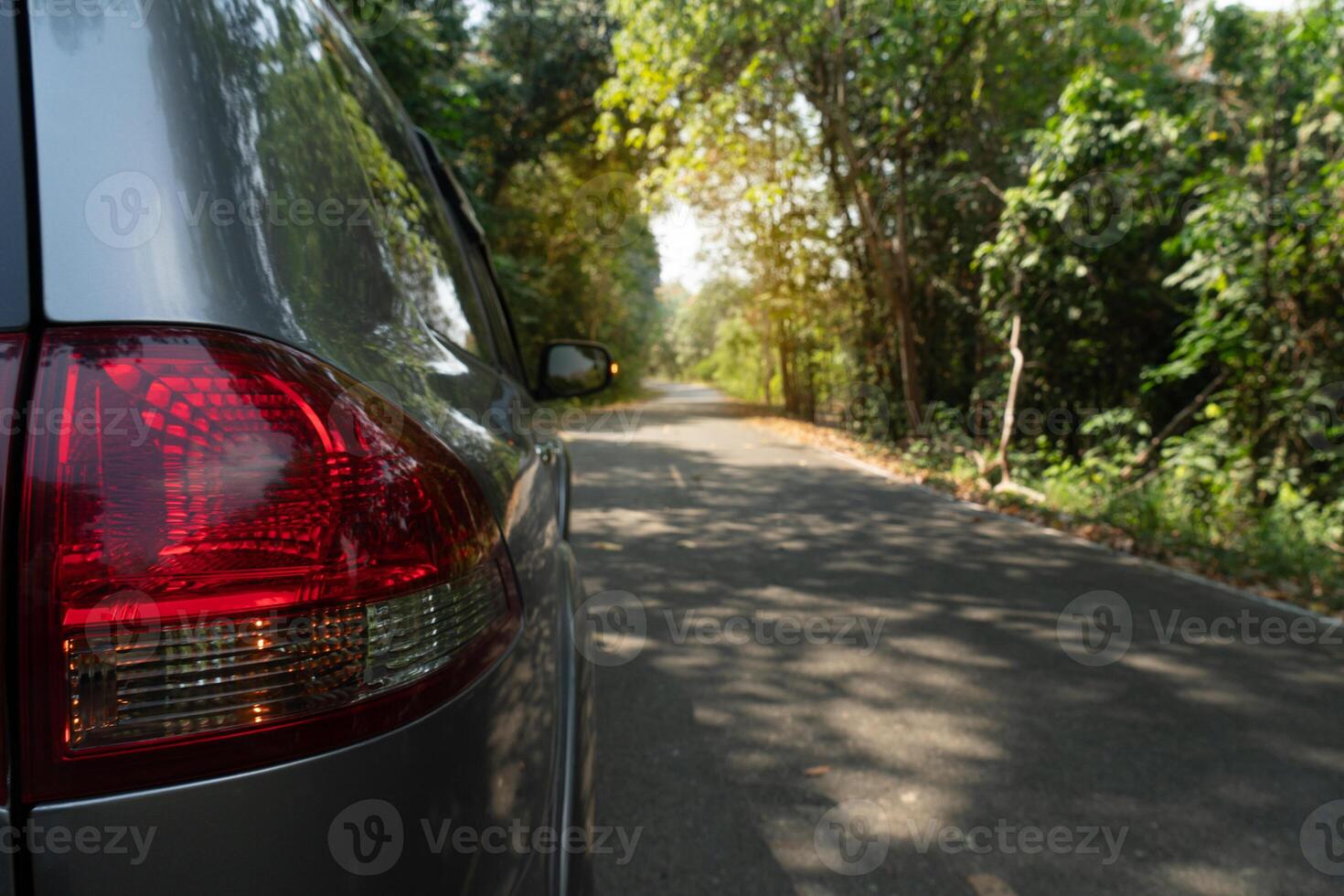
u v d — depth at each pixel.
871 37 12.42
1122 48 11.39
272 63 1.05
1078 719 2.99
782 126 14.12
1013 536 6.18
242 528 0.73
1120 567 5.23
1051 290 10.43
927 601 4.43
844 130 12.96
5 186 0.74
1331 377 7.55
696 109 12.55
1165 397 10.78
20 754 0.66
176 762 0.69
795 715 3.01
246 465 0.74
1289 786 2.51
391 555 0.81
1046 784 2.52
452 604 0.87
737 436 15.87
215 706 0.70
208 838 0.69
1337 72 7.46
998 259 10.32
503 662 0.98
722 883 2.04
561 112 22.53
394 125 1.74
